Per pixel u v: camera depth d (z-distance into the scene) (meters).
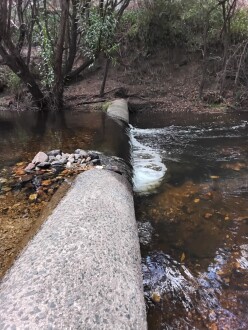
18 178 3.35
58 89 8.02
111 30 7.90
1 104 8.60
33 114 7.63
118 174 3.31
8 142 4.95
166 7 10.14
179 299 2.03
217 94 9.09
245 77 9.07
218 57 9.56
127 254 1.80
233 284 2.16
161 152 5.15
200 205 3.28
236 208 3.21
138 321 1.36
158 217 3.03
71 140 4.99
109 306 1.34
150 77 10.26
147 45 10.44
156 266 2.32
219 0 8.85
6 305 1.27
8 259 1.85
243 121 7.25
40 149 4.50
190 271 2.28
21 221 2.44
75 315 1.23
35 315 1.21
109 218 2.11
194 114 8.19
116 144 4.77
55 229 1.88
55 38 8.09
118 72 10.41
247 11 10.08
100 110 7.93
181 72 10.25
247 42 8.57
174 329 1.81
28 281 1.40
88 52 8.04
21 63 7.30
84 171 3.27
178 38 10.36
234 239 2.68
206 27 8.82
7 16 7.23
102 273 1.52
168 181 3.93
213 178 4.02
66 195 2.57
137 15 10.24
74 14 7.78
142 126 7.05
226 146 5.39
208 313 1.92
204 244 2.60
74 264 1.52
